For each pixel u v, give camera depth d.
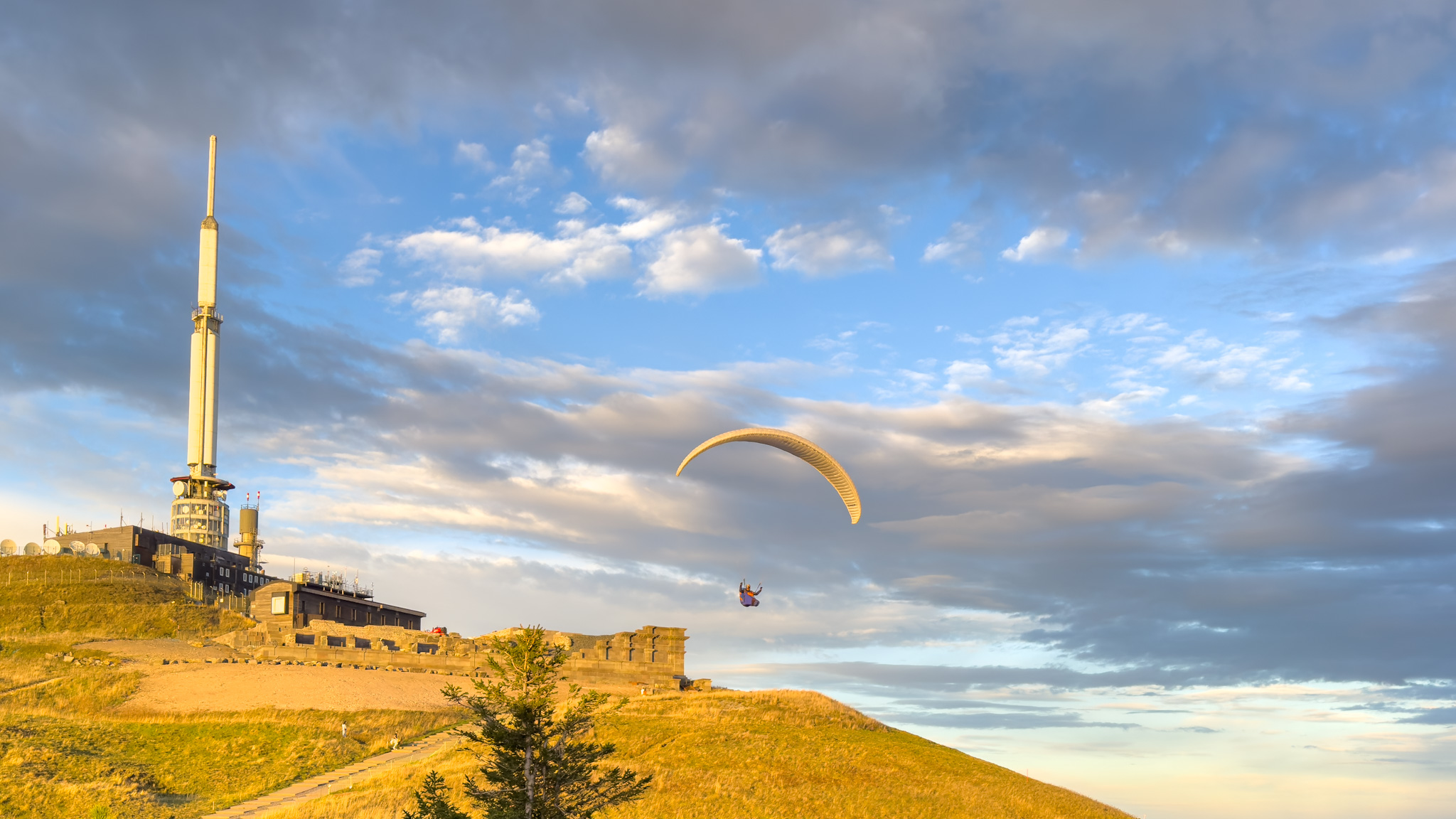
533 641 38.66
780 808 49.47
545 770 37.44
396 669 84.25
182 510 156.00
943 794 53.97
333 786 54.16
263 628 94.94
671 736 61.91
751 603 63.94
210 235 169.12
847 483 63.28
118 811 47.94
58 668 77.38
